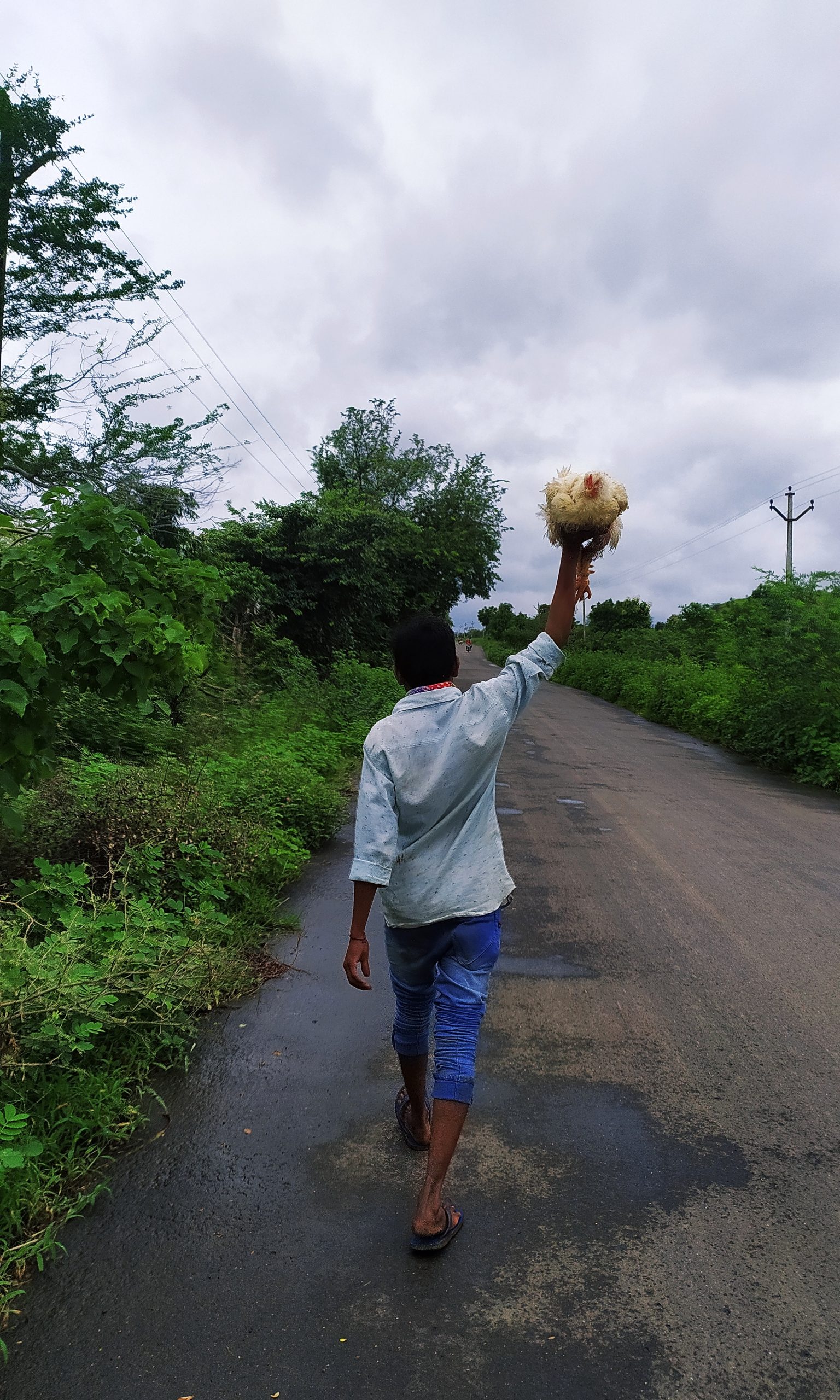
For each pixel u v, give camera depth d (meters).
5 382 9.70
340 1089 2.94
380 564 19.56
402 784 2.28
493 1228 2.26
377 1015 3.53
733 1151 2.65
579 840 7.08
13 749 3.12
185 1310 1.94
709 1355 1.85
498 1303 1.99
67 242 9.75
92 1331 1.87
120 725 6.74
